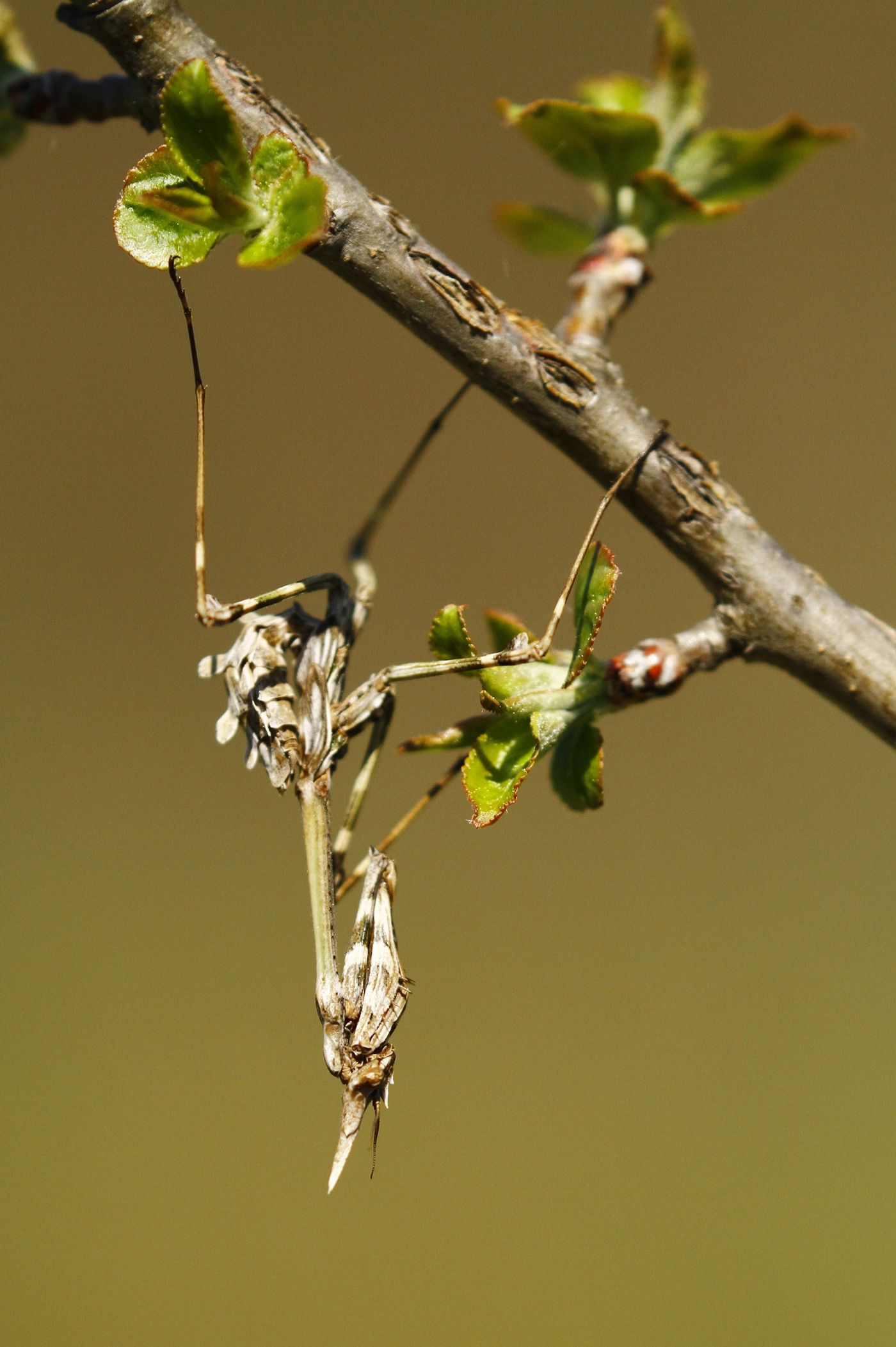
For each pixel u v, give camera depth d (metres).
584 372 1.07
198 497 1.06
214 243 1.06
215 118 1.05
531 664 1.07
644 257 1.09
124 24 1.06
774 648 1.07
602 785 1.07
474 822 1.06
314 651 1.06
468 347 1.07
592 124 1.09
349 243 1.07
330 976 1.06
